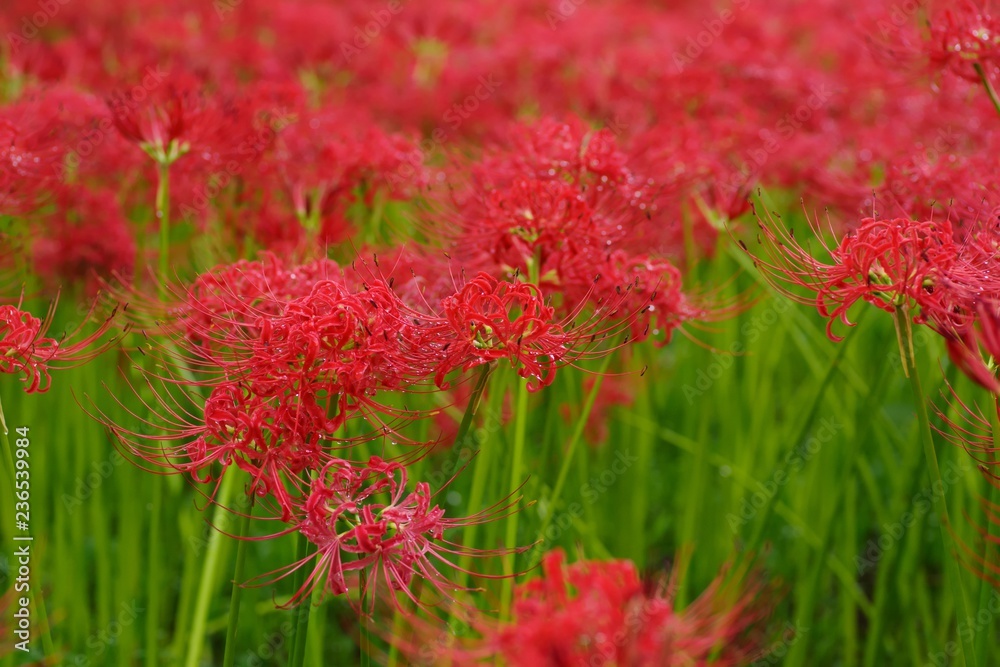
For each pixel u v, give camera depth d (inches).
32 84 82.0
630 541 84.0
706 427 78.2
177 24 108.3
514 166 67.3
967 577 70.9
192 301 60.7
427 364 56.1
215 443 57.6
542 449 70.7
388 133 98.2
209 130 70.6
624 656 49.9
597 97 98.4
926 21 69.5
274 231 72.9
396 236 75.7
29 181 70.1
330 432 55.8
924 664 80.7
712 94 91.4
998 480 59.1
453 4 117.3
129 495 76.9
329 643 81.4
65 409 81.0
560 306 64.9
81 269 80.0
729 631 53.8
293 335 55.2
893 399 99.4
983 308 53.7
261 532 75.9
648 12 129.9
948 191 67.5
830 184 77.5
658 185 71.4
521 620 50.8
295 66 106.0
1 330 60.3
